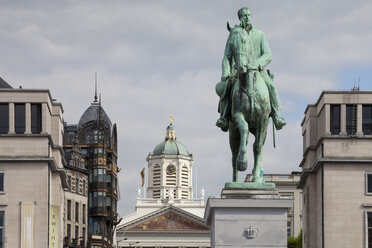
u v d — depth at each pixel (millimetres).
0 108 95188
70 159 166250
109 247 187750
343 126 96438
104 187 184375
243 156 35719
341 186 95688
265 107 36781
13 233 94625
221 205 34875
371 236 95562
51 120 98062
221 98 37438
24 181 94750
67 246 154375
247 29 37781
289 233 183500
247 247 34812
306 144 98125
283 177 185875
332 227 95312
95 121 185875
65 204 161750
